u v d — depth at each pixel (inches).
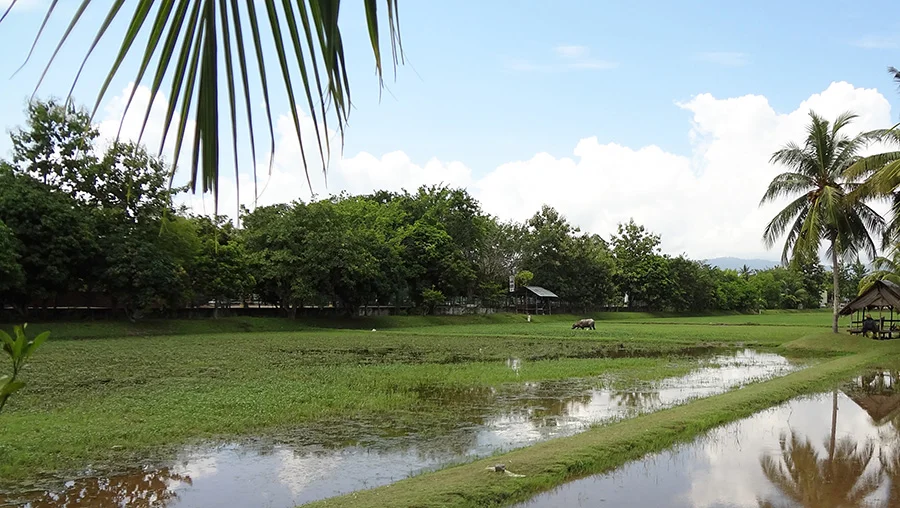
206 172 60.6
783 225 1050.1
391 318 2007.9
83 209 1274.6
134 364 775.7
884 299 1040.8
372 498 242.4
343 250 1747.0
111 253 1269.7
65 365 754.8
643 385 633.6
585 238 2955.2
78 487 291.9
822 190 987.9
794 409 447.5
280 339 1283.2
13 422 412.2
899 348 934.4
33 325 1229.1
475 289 2396.7
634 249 3203.7
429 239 2164.1
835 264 1103.0
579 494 252.2
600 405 513.0
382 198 2652.6
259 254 1715.1
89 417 430.6
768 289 3996.1
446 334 1513.3
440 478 271.0
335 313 1975.9
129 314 1417.3
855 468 293.0
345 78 60.5
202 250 1485.0
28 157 1238.3
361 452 356.5
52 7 49.7
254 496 282.2
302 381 626.8
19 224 1145.4
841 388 552.4
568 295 2805.1
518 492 252.5
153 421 420.8
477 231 2373.3
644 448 328.2
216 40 60.0
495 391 587.8
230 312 1763.0
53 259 1172.5
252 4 60.4
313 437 391.9
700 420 386.9
